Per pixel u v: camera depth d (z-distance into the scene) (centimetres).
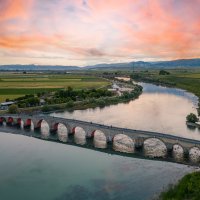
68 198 8931
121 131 13700
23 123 18638
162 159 12006
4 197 9125
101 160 12162
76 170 11150
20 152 13450
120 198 8825
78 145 14338
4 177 10594
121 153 12912
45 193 9325
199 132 16075
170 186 9400
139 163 11681
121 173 10725
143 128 17050
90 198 8919
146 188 9438
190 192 8469
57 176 10562
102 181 10100
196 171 10288
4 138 15938
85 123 15375
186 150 12169
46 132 17125
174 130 16538
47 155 12988
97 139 15200
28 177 10581
